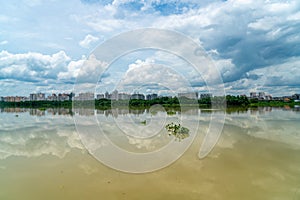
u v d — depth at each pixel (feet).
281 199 17.11
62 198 17.22
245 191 18.42
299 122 58.75
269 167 23.94
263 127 50.31
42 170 23.38
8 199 17.20
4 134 43.78
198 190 18.60
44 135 42.34
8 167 24.43
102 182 20.21
